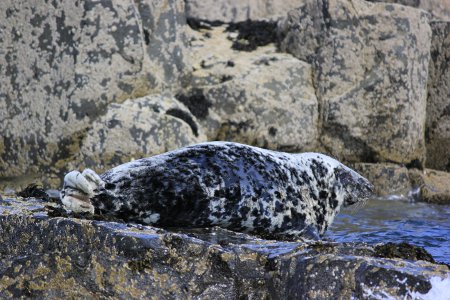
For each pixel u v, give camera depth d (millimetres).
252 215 26266
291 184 27797
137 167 24891
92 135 43938
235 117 48188
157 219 24750
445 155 54219
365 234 34406
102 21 44281
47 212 23312
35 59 44344
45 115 44125
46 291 21500
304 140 49188
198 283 20219
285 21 53031
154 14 47531
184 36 49188
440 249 30953
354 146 49875
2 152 44719
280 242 21906
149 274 20469
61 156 44094
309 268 18797
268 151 28172
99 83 44281
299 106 49219
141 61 45375
